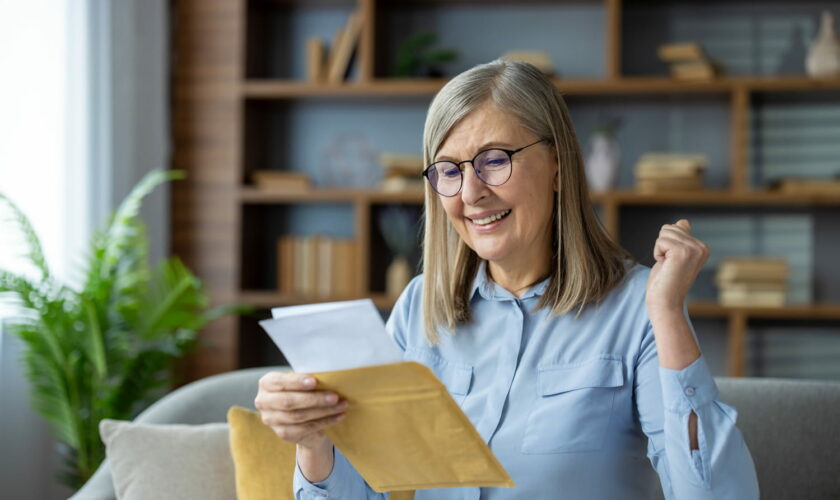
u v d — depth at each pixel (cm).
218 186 389
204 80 390
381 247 406
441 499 142
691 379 121
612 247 151
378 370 108
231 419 183
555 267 149
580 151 147
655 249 128
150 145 378
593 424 136
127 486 186
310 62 388
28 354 292
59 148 331
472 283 153
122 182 362
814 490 181
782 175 387
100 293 294
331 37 412
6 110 310
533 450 136
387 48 408
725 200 363
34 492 318
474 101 140
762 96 387
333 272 386
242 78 387
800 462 182
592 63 398
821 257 388
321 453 130
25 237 293
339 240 386
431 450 116
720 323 393
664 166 369
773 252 390
